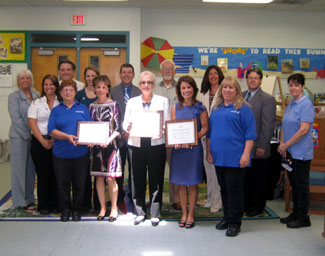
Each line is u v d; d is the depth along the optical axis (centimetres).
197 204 377
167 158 359
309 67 679
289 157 311
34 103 328
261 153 322
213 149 283
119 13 626
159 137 294
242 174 281
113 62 648
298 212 305
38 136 321
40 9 619
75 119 311
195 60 668
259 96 327
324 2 602
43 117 327
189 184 296
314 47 679
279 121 425
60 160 312
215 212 345
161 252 257
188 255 253
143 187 315
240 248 264
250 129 274
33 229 301
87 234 290
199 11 661
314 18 673
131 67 359
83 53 644
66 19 623
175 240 278
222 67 669
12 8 618
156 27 660
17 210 349
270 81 433
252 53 673
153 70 668
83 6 620
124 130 312
